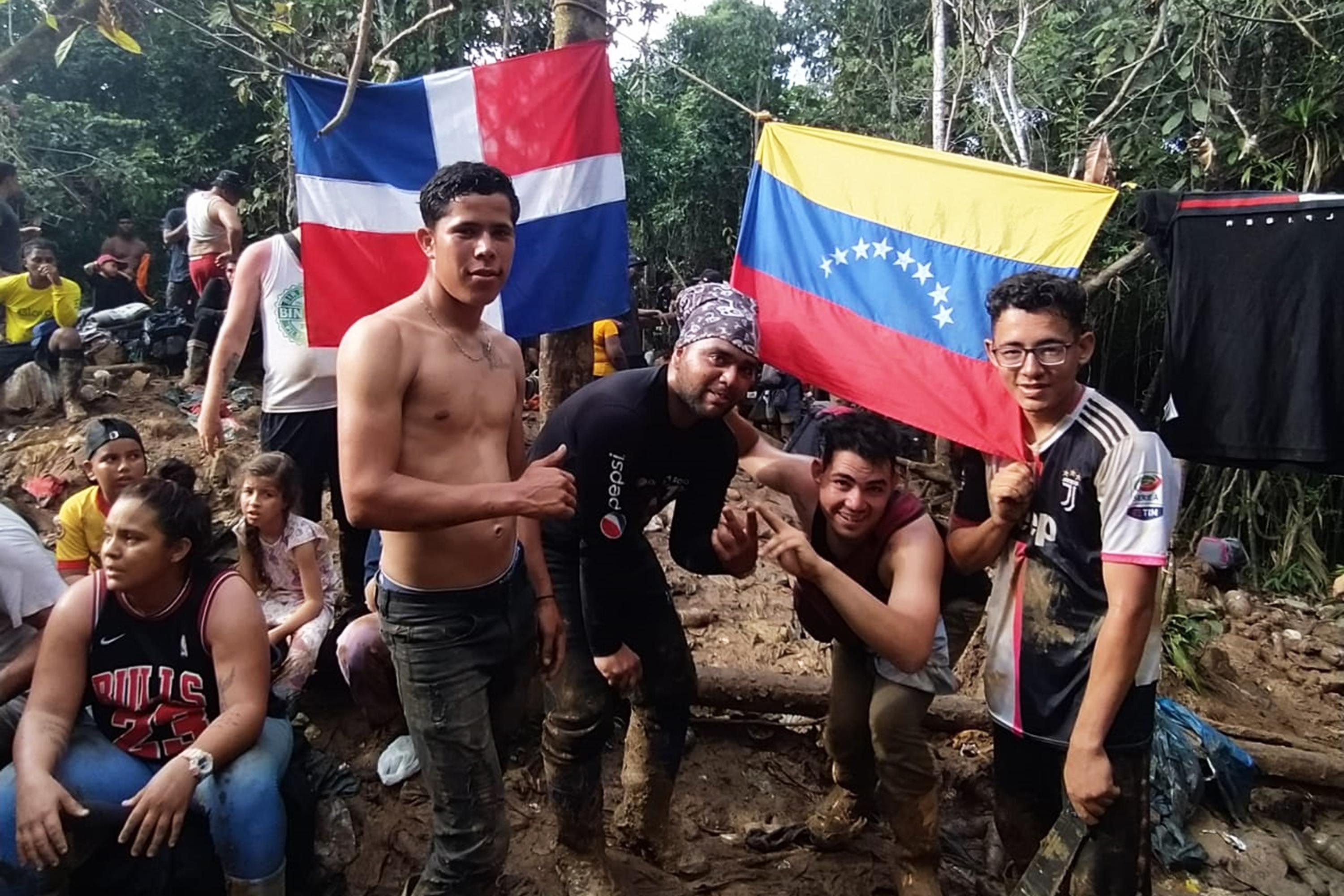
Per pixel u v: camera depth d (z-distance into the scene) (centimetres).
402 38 321
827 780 346
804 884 290
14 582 247
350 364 196
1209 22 562
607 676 251
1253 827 347
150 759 238
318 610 318
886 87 942
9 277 593
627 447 237
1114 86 629
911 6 995
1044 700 230
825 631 274
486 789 221
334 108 300
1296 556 699
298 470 323
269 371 342
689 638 427
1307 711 487
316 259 299
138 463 329
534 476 203
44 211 1023
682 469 252
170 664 236
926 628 231
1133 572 205
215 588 238
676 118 1476
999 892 295
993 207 290
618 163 318
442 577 214
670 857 292
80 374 571
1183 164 610
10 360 581
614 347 697
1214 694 472
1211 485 720
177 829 218
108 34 338
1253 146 557
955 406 281
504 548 224
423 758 220
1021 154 498
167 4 846
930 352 290
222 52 1155
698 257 1507
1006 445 264
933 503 610
